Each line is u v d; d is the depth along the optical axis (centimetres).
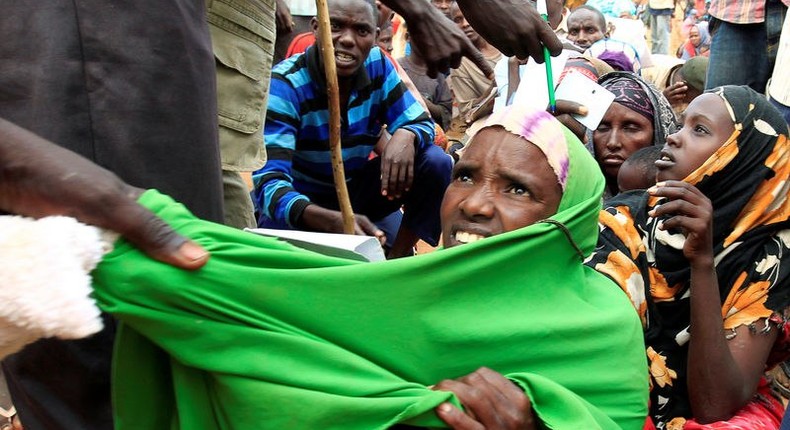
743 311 270
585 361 194
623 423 198
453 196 212
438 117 588
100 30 187
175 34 193
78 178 145
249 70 269
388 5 276
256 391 164
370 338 173
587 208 202
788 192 282
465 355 182
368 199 414
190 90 195
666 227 262
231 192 278
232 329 161
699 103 289
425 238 411
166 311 156
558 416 177
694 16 1237
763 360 267
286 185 366
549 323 189
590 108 338
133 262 151
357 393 166
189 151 195
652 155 325
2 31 188
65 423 191
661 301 273
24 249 137
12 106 189
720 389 258
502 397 176
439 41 279
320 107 383
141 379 171
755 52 489
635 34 718
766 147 281
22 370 190
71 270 139
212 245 160
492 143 209
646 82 401
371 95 395
